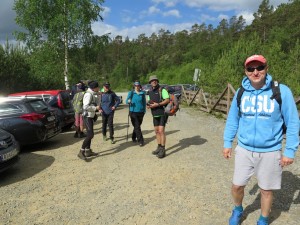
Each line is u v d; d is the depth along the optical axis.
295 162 6.18
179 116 14.49
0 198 4.80
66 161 6.81
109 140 9.05
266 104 3.15
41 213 4.25
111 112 8.56
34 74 22.92
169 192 4.86
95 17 23.61
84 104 6.77
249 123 3.27
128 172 5.90
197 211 4.17
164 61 109.19
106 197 4.73
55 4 23.00
